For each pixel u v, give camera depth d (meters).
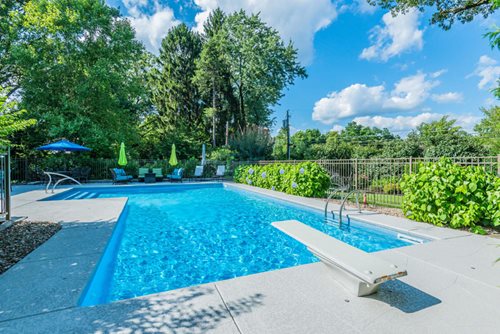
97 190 12.04
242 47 27.83
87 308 2.25
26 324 2.01
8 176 5.05
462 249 3.66
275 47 27.70
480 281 2.72
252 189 11.13
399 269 2.23
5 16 15.55
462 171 4.73
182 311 2.21
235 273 3.77
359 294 2.43
